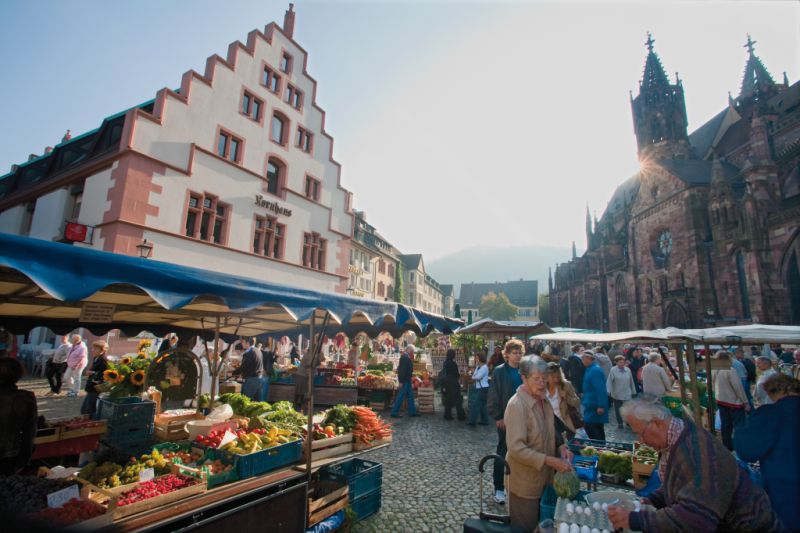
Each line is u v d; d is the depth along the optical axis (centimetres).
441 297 10419
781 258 3000
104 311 447
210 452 448
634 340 648
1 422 404
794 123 3816
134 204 1683
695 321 3672
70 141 2153
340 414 582
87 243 1677
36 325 542
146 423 504
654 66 5259
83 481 363
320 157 2705
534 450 360
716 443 246
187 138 1894
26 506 300
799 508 358
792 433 376
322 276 2642
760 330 550
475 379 1159
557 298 7644
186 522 322
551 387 583
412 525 521
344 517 482
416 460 805
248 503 370
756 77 5066
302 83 2602
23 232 2311
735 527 230
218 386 1253
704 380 1198
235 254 2088
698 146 5347
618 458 565
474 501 601
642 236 4453
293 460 477
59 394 1344
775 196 3372
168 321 703
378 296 5566
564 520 311
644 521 242
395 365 2734
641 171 4534
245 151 2172
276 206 2328
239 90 2169
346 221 2873
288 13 2555
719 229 3391
